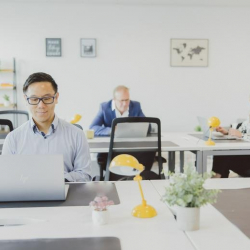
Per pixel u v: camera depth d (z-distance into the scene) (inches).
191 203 37.0
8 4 192.4
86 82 201.3
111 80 202.5
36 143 66.6
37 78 61.6
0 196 47.1
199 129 172.6
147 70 203.9
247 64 209.9
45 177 47.0
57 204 46.7
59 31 196.9
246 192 51.5
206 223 39.4
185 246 33.4
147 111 206.5
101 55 200.7
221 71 208.8
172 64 204.5
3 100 197.3
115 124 86.7
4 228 38.3
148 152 96.4
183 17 203.0
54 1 192.4
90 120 203.5
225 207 44.8
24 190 47.1
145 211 41.8
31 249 32.5
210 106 210.2
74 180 63.1
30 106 62.4
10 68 195.2
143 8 200.2
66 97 201.2
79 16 197.2
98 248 32.8
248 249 32.7
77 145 67.6
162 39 203.0
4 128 167.3
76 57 199.2
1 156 46.0
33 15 194.5
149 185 56.9
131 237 35.6
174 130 209.3
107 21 198.8
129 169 42.3
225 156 115.2
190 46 204.7
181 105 208.2
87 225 39.0
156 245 33.6
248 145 97.2
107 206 42.9
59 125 67.5
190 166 38.2
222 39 206.8
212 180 59.6
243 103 211.8
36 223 39.9
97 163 112.7
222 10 204.8
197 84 207.9
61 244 33.7
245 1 195.8
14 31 194.2
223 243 34.0
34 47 196.2
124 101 123.0
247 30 207.9
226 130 121.8
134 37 201.5
